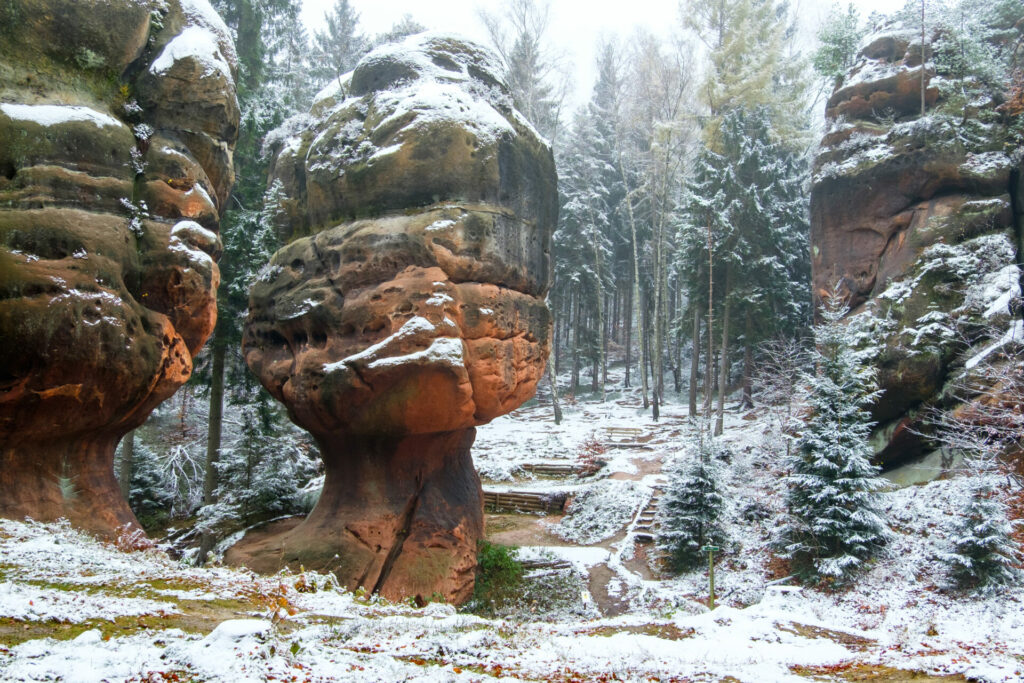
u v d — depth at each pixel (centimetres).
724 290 3005
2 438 1089
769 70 3005
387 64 1534
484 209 1404
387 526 1416
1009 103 1947
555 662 689
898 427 1820
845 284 2114
